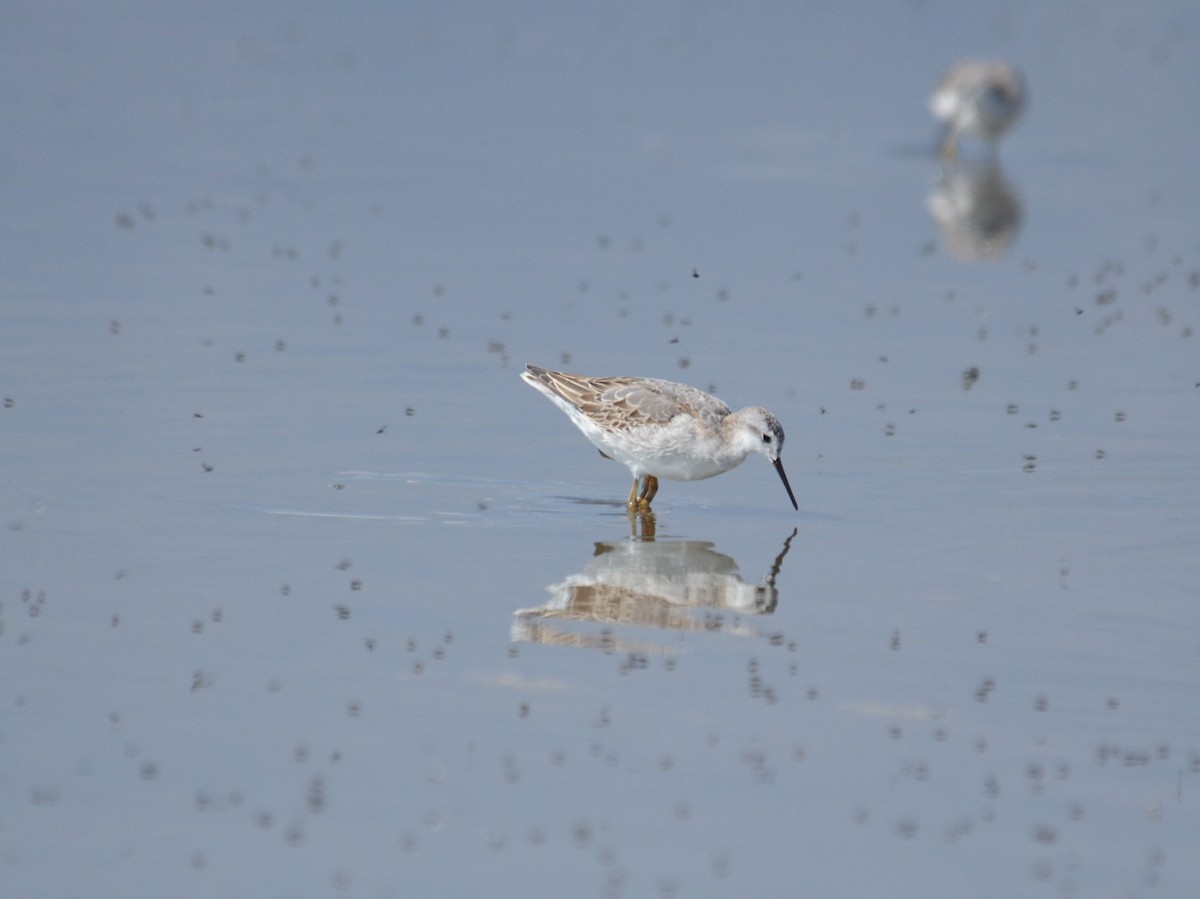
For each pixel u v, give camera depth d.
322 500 16.12
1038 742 11.63
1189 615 13.73
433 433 18.25
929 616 13.73
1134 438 18.39
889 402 19.52
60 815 10.47
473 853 10.22
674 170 31.55
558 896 9.80
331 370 20.19
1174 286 24.67
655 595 14.09
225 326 21.67
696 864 10.16
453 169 30.92
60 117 33.28
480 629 13.29
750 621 13.61
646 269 25.08
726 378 20.20
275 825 10.45
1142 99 38.81
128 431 17.80
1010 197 30.27
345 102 35.78
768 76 39.88
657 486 16.78
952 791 11.02
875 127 35.72
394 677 12.41
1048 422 18.91
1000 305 23.67
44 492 15.99
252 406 18.81
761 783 11.07
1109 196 30.45
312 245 25.72
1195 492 16.75
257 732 11.53
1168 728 11.82
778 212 28.77
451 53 40.66
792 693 12.30
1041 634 13.37
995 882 10.05
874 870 10.12
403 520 15.73
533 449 17.95
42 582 13.88
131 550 14.66
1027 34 45.25
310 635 13.08
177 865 10.00
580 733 11.65
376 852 10.20
